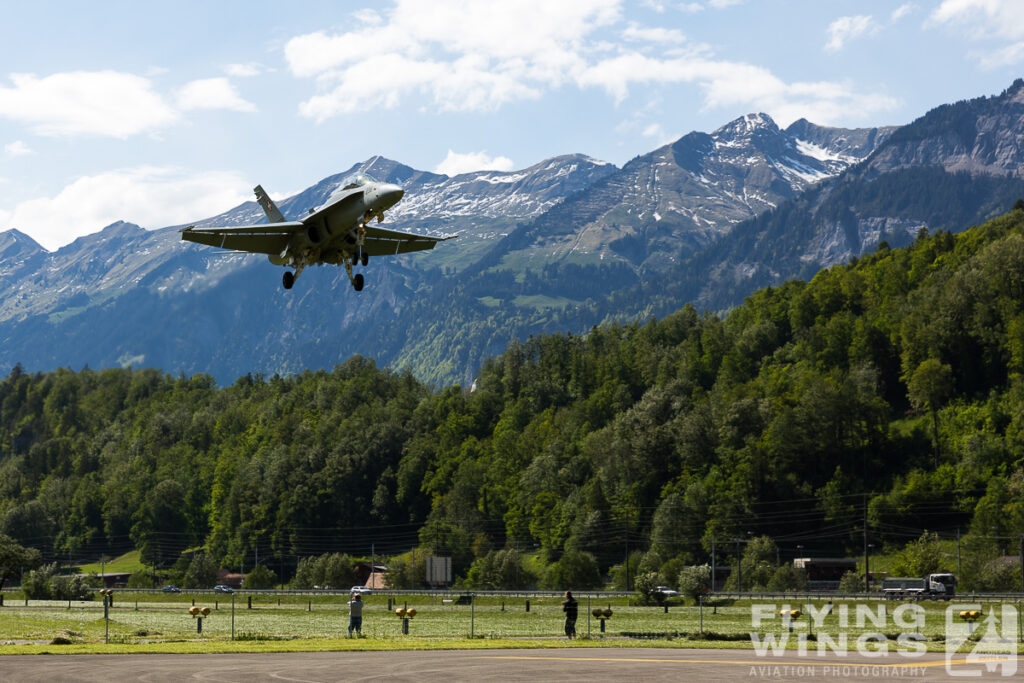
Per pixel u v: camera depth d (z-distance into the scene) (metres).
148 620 110.19
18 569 180.62
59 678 41.84
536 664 48.16
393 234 57.97
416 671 44.75
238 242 57.50
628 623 102.06
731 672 45.03
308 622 108.56
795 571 189.12
